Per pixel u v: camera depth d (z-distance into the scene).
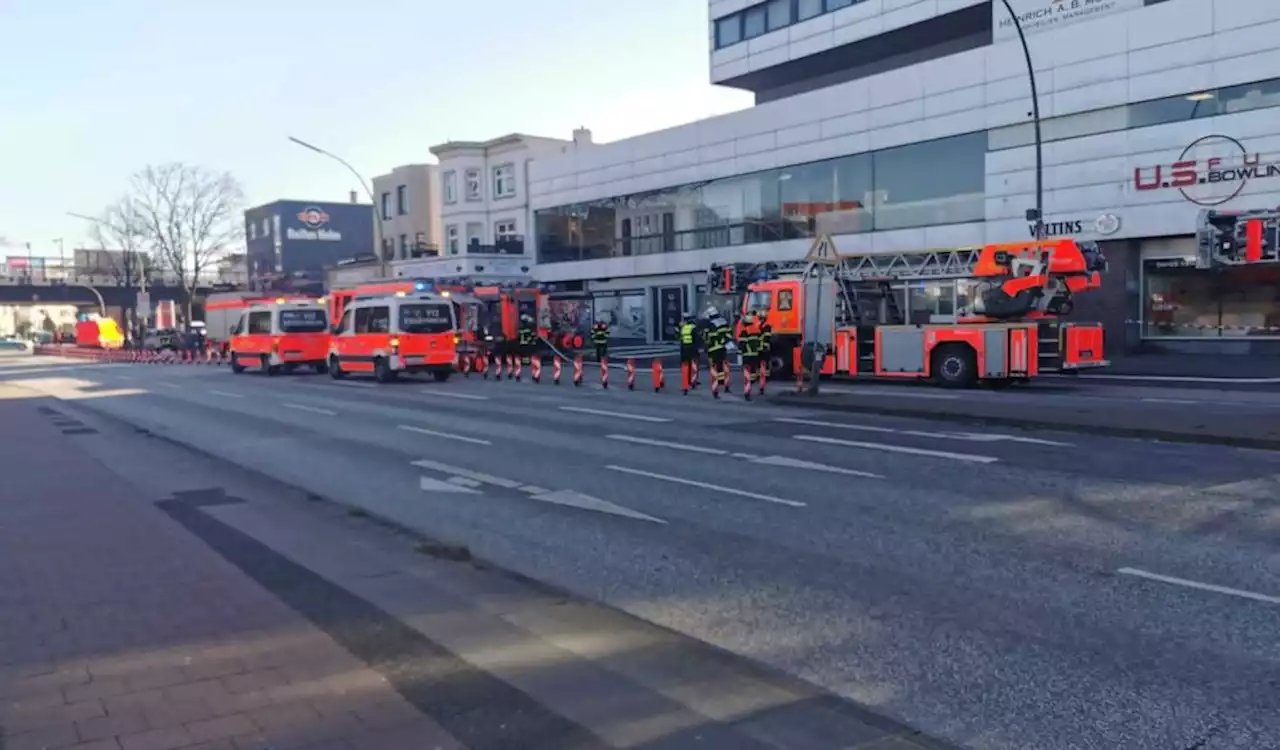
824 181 37.34
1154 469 11.59
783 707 4.86
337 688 4.98
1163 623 6.11
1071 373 24.02
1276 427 14.10
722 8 45.50
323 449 15.21
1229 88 26.28
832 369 25.38
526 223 57.44
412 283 32.38
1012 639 5.90
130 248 72.88
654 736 4.46
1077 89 29.30
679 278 44.69
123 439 16.98
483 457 13.82
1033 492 10.30
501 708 4.76
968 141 32.34
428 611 6.43
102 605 6.50
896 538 8.48
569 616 6.41
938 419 17.14
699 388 24.56
